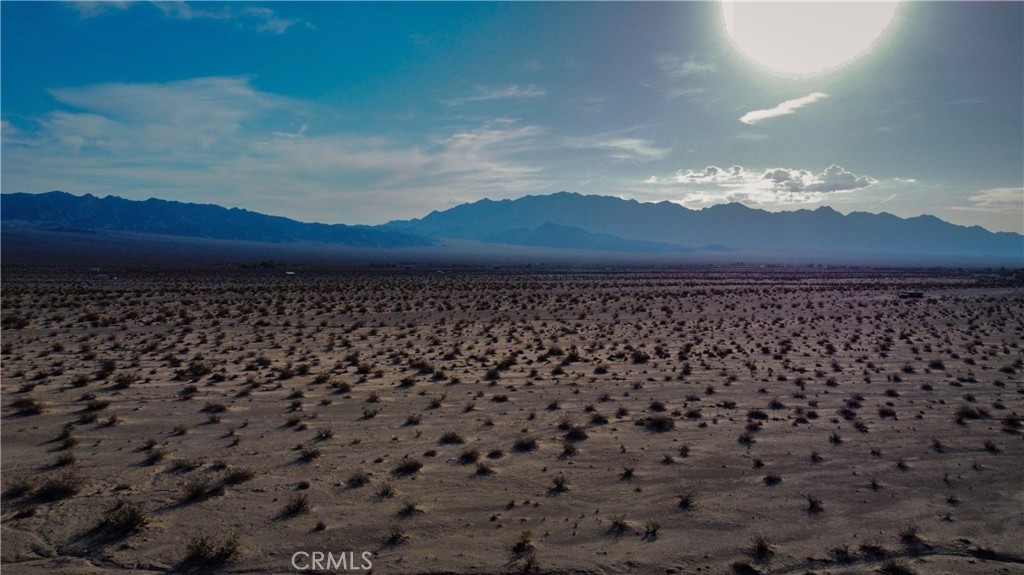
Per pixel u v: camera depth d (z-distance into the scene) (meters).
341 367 25.83
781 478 13.06
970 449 15.22
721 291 82.00
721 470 13.54
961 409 18.67
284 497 11.67
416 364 26.39
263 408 18.50
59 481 11.67
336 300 60.59
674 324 45.62
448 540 10.09
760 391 22.00
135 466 13.18
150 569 9.06
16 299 52.19
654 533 10.44
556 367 26.19
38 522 10.40
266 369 25.16
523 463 13.80
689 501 11.68
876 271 175.12
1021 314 56.47
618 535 10.38
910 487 12.68
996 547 10.12
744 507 11.58
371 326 41.59
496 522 10.77
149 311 47.12
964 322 49.22
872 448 15.20
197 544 9.48
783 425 17.31
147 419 17.00
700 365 27.64
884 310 59.22
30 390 20.16
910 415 18.64
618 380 23.89
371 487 12.25
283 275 106.56
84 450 14.17
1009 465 14.05
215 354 28.95
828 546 10.13
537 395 20.95
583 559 9.56
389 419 17.50
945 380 24.45
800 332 41.69
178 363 26.02
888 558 9.80
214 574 8.98
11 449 14.13
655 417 17.53
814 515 11.27
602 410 18.91
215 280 88.44
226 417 17.38
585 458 14.21
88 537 9.92
